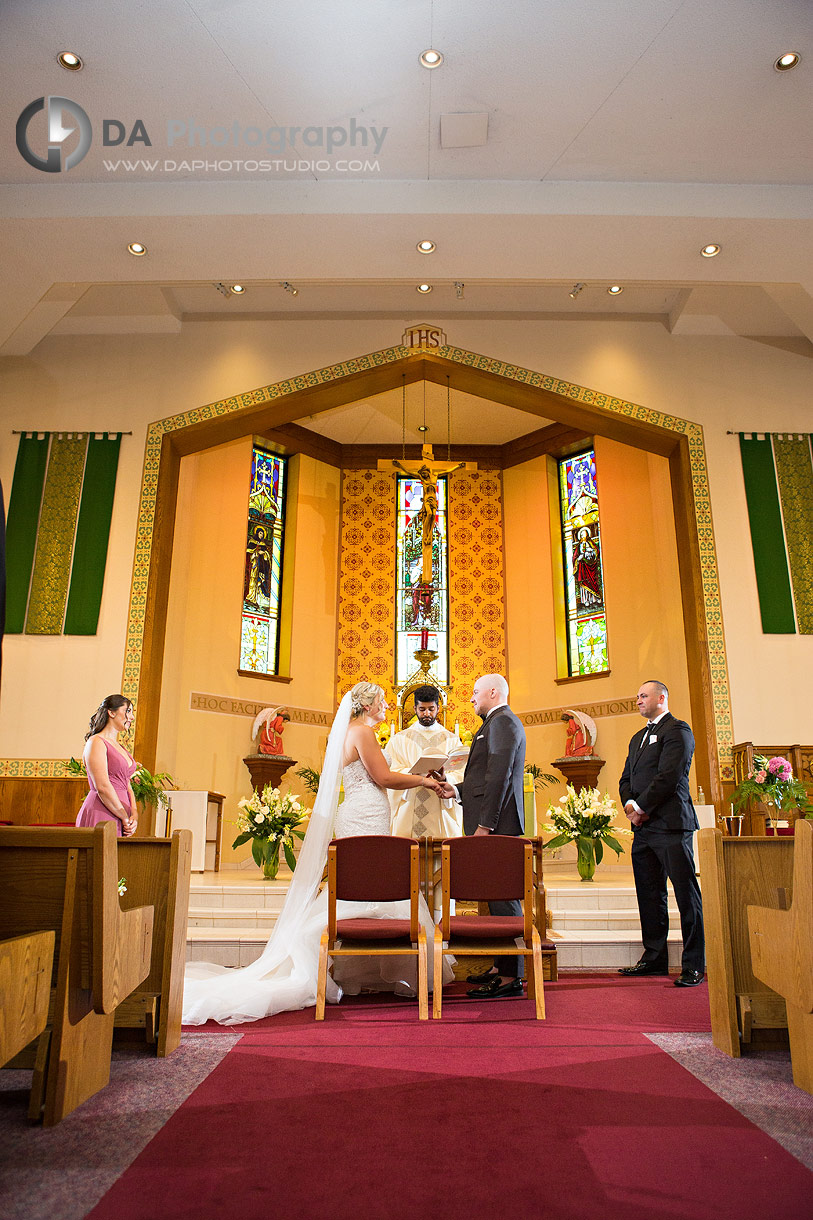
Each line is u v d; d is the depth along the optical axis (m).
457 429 14.27
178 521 11.75
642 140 7.71
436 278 9.11
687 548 10.17
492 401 12.22
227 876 9.04
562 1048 3.18
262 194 8.14
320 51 6.82
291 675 13.14
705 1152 2.11
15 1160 2.05
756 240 8.48
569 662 13.21
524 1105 2.48
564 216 8.16
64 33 6.64
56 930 2.55
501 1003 4.20
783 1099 2.54
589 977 5.24
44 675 9.69
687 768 5.16
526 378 10.69
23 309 9.32
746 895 3.24
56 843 2.56
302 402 10.77
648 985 4.81
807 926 2.56
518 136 7.66
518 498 14.38
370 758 4.68
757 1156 2.09
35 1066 2.35
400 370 10.81
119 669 9.71
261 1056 3.07
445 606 14.15
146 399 10.71
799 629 9.75
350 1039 3.35
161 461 10.48
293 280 9.16
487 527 14.46
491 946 3.93
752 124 7.52
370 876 3.92
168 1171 1.98
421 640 13.72
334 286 10.50
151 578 10.04
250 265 8.86
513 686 13.66
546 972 4.98
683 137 7.67
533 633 13.59
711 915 3.34
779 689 9.55
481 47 6.80
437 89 7.18
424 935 3.92
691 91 7.17
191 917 6.54
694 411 10.52
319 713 13.44
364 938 3.98
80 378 10.79
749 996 3.11
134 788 7.85
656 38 6.69
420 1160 2.05
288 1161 2.05
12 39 6.68
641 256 8.76
